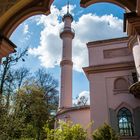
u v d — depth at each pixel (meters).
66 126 16.64
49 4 5.21
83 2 5.07
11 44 5.48
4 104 15.70
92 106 23.41
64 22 42.56
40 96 29.14
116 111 22.67
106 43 26.59
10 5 5.04
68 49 39.28
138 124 21.55
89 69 25.17
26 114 24.06
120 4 4.88
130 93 22.91
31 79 30.39
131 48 23.81
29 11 5.29
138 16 4.40
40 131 27.81
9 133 15.44
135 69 23.83
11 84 20.11
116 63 24.66
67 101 34.06
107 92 23.77
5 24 5.30
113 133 17.17
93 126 22.30
